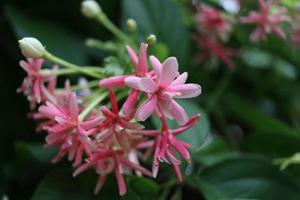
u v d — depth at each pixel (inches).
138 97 11.0
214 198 13.0
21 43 12.0
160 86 10.6
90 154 11.2
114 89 11.8
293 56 17.6
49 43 15.0
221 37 16.5
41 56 12.2
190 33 17.1
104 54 16.3
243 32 17.0
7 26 15.8
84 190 12.3
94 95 12.4
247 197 13.2
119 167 11.4
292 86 19.1
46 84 13.2
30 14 15.6
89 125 10.9
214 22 16.4
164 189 13.8
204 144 14.5
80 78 14.4
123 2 15.1
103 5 16.2
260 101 18.8
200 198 15.2
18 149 14.1
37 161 14.4
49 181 12.2
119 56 13.0
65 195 12.2
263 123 16.3
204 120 13.8
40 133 15.4
